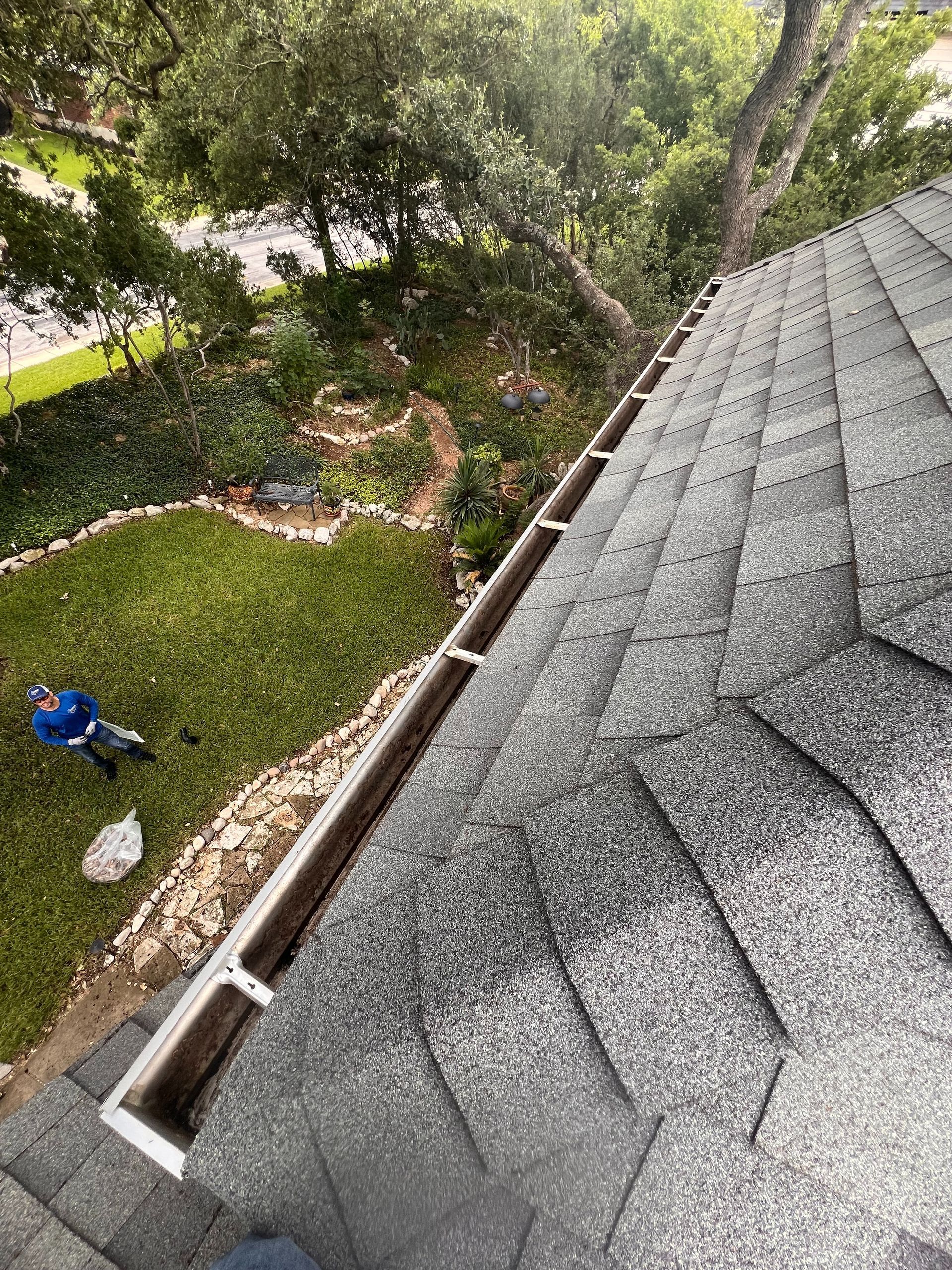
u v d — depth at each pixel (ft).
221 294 47.03
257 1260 4.02
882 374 11.32
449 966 5.16
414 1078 4.72
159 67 54.80
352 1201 4.40
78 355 54.13
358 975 5.57
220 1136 4.99
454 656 11.49
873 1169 3.49
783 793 4.86
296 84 49.67
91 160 53.52
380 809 9.18
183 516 37.78
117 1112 5.80
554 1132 4.15
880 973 3.95
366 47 48.70
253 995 6.73
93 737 23.36
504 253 68.08
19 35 43.50
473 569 36.58
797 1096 3.77
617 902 4.82
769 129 71.82
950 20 66.13
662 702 6.79
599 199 72.38
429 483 45.75
